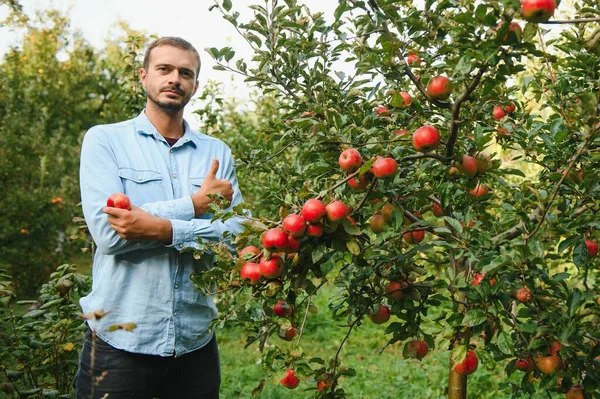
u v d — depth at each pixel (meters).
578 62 2.53
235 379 5.37
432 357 6.13
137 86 5.66
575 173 2.32
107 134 2.52
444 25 2.00
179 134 2.69
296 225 1.91
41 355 3.26
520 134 2.62
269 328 2.24
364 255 2.17
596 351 2.08
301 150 2.83
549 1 1.61
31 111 12.93
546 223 2.00
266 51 2.72
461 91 2.21
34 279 9.52
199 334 2.52
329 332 7.14
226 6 2.60
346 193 2.22
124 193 2.48
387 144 2.06
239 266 2.10
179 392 2.55
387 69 2.26
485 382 5.09
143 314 2.40
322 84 2.77
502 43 1.68
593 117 1.82
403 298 2.37
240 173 5.75
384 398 5.01
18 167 9.93
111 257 2.43
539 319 2.09
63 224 10.43
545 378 2.07
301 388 5.14
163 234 2.32
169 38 2.60
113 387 2.37
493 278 2.15
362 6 2.25
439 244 2.07
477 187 2.46
